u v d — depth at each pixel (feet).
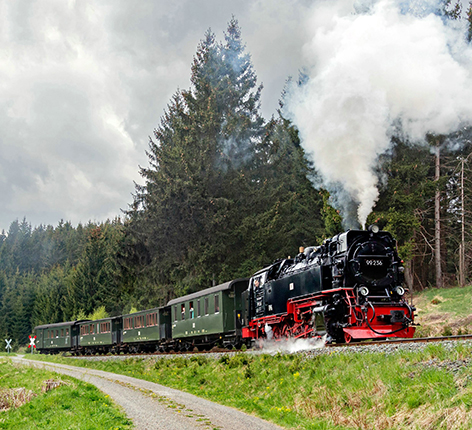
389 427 29.73
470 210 132.87
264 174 150.00
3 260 409.90
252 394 49.29
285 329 65.87
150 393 51.96
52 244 441.27
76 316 234.17
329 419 34.88
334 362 43.52
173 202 134.62
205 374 63.21
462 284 123.65
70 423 35.42
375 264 54.34
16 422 40.04
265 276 73.56
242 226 133.08
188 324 98.27
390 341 45.03
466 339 38.29
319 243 117.39
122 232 151.43
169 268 142.20
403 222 109.81
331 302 55.67
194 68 157.48
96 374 78.64
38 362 118.83
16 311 275.18
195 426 34.27
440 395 28.94
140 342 120.88
